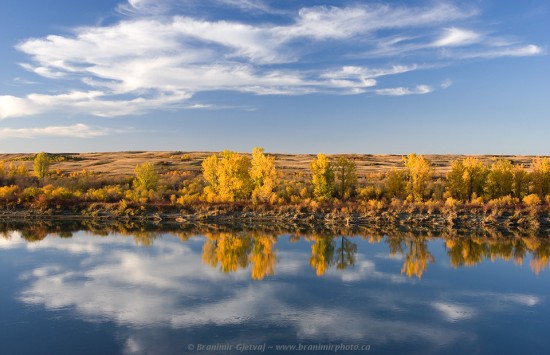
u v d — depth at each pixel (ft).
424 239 159.43
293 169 392.88
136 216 208.13
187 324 76.13
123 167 404.16
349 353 64.85
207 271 112.47
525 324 77.36
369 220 195.72
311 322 77.36
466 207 202.39
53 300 88.74
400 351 65.77
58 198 228.63
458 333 73.15
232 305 86.17
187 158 481.87
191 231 176.45
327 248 143.13
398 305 86.84
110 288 97.35
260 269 114.73
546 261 124.47
